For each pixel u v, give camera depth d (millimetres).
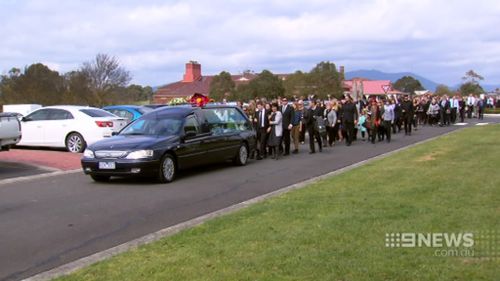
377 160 13688
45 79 46031
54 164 14602
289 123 17047
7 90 43688
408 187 9117
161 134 12211
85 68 52219
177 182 11641
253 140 15148
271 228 6648
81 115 17656
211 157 13234
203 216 7969
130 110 20000
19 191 10539
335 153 17562
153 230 7363
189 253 5719
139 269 5238
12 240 6863
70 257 6141
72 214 8367
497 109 51375
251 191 10383
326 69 66438
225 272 5059
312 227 6605
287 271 5023
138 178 12359
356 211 7367
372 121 21062
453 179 9742
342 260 5273
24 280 5316
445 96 32438
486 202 7605
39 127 17906
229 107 14781
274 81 61469
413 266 5043
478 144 16812
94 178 11844
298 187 9992
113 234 7148
